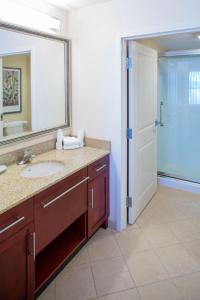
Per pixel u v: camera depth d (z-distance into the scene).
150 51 2.98
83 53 2.61
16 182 1.80
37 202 1.69
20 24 2.13
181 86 4.00
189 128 4.08
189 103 4.00
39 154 2.48
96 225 2.50
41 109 2.48
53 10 2.45
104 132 2.63
